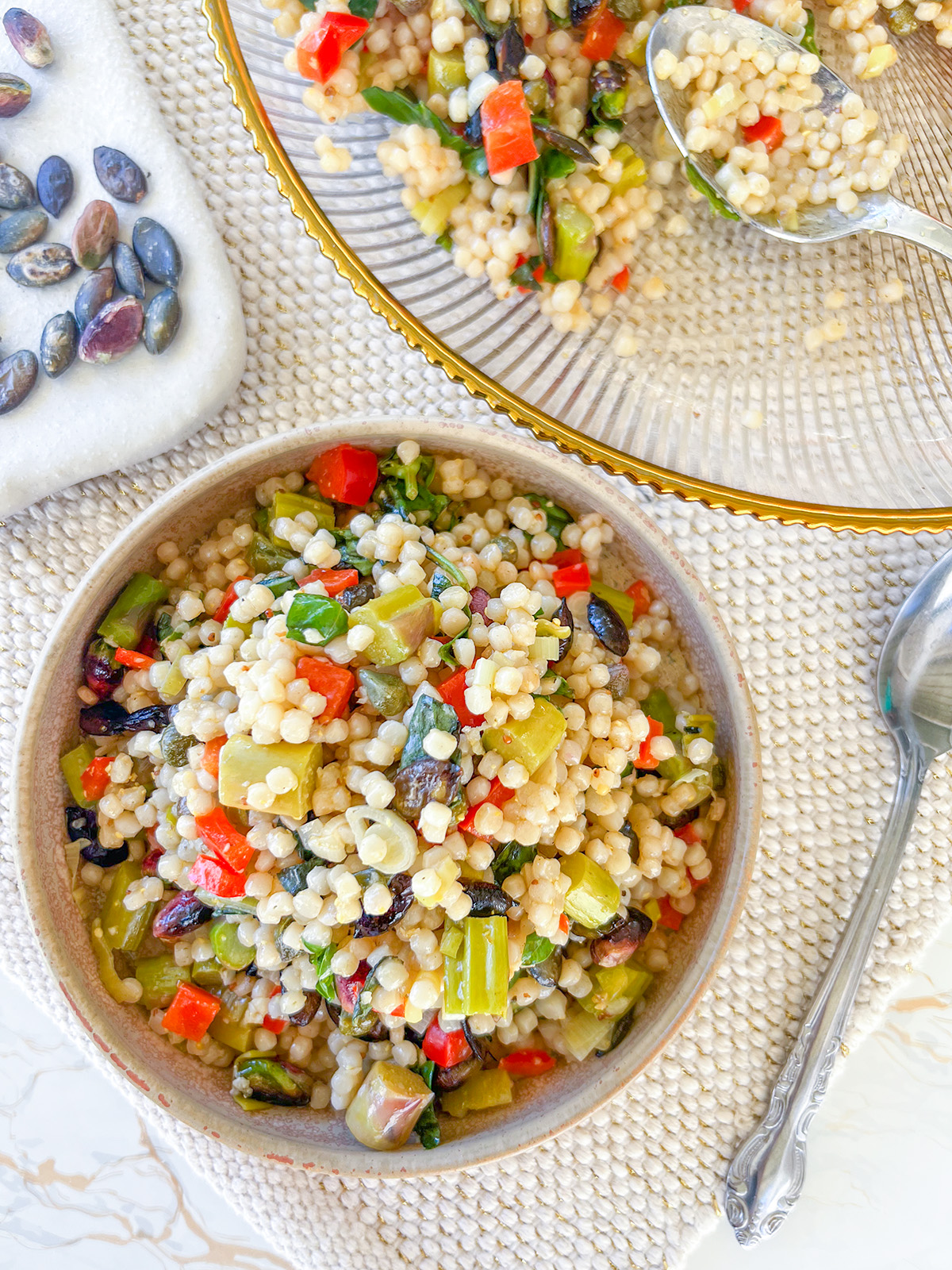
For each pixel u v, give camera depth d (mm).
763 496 208
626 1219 233
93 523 242
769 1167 226
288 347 240
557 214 215
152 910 211
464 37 209
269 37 218
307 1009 198
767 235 233
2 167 229
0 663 241
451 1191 234
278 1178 233
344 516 222
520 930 186
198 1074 204
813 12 230
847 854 238
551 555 222
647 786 209
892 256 235
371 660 184
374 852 166
